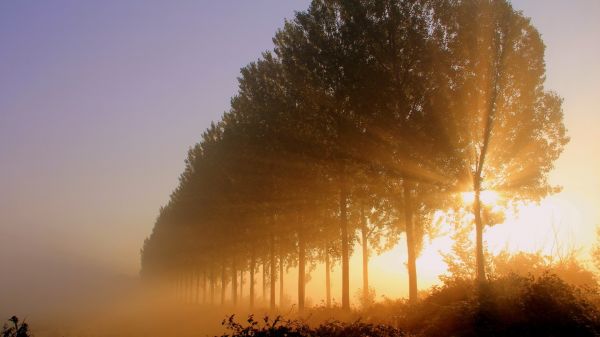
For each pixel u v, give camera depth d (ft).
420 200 89.66
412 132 76.38
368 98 79.30
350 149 84.12
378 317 65.10
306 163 100.07
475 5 77.36
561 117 79.61
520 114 78.84
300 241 114.11
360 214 122.62
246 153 115.75
